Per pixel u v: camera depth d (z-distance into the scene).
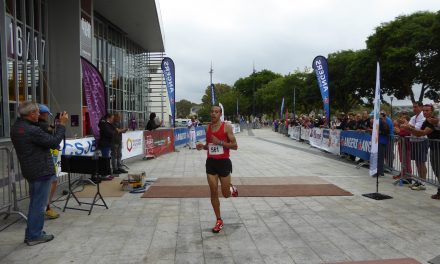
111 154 10.38
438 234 5.23
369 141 11.40
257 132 42.75
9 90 15.54
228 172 5.41
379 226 5.61
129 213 6.41
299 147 20.30
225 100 81.50
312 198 7.48
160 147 16.05
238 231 5.41
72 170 6.75
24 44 16.73
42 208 4.99
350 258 4.38
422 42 34.56
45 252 4.62
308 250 4.64
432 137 7.76
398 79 38.50
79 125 19.61
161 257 4.44
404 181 8.88
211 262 4.29
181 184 8.95
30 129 4.81
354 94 48.47
